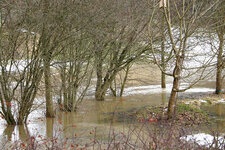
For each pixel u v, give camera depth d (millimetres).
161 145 5145
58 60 11641
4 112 10211
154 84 23078
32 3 9430
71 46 12547
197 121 10633
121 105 14906
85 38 11828
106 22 12445
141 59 15352
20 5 8977
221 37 13547
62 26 10648
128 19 13305
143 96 17797
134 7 13367
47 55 10484
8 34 9602
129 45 14523
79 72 13172
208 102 15203
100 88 16172
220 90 17594
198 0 12367
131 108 13969
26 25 9586
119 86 19234
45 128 9992
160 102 15461
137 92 19484
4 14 9445
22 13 9227
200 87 20781
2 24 9297
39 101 12828
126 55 15969
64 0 10227
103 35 12680
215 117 11719
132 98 17141
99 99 16312
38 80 10547
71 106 13148
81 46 12734
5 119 10305
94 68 13641
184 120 10445
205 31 13422
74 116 12273
